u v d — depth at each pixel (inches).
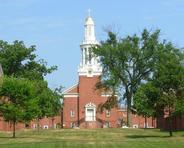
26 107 2401.6
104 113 4945.9
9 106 2369.6
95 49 4062.5
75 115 4970.5
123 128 3718.0
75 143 1889.8
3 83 2393.0
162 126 3873.0
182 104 2299.5
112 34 4067.4
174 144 1824.6
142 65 3969.0
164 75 2304.4
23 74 4256.9
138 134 2731.3
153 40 3969.0
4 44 4276.6
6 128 3489.2
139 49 3964.1
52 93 3863.2
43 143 1902.1
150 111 2329.0
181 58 2358.5
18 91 2388.0
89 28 5310.0
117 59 3986.2
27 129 3809.1
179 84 2310.5
